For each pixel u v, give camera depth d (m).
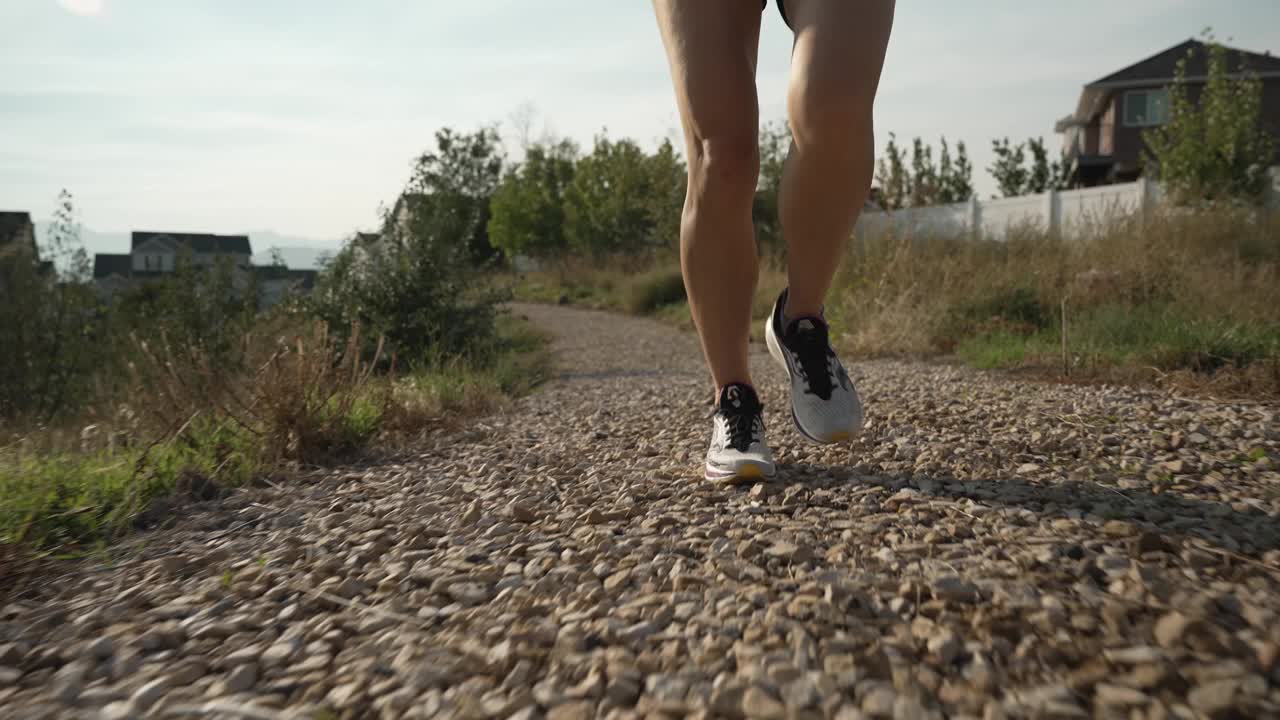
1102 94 26.02
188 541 1.94
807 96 1.58
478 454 2.87
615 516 1.80
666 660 1.10
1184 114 13.45
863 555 1.46
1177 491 1.85
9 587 1.64
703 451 2.58
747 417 2.04
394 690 1.09
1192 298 5.80
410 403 3.80
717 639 1.15
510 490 2.14
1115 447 2.32
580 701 1.02
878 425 2.82
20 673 1.22
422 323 7.24
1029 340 5.98
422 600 1.40
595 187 27.47
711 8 1.74
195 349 3.57
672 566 1.46
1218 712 0.89
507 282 9.05
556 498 2.06
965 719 0.92
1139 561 1.37
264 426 2.99
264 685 1.13
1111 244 7.77
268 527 2.02
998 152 25.03
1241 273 6.12
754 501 1.88
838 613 1.21
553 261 27.39
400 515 1.99
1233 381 3.62
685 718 0.96
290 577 1.56
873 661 1.05
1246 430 2.50
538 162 34.31
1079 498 1.79
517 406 4.59
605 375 6.68
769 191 16.64
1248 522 1.60
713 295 1.97
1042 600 1.21
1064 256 8.06
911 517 1.67
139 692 1.10
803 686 1.00
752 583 1.36
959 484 1.95
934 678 1.01
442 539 1.74
